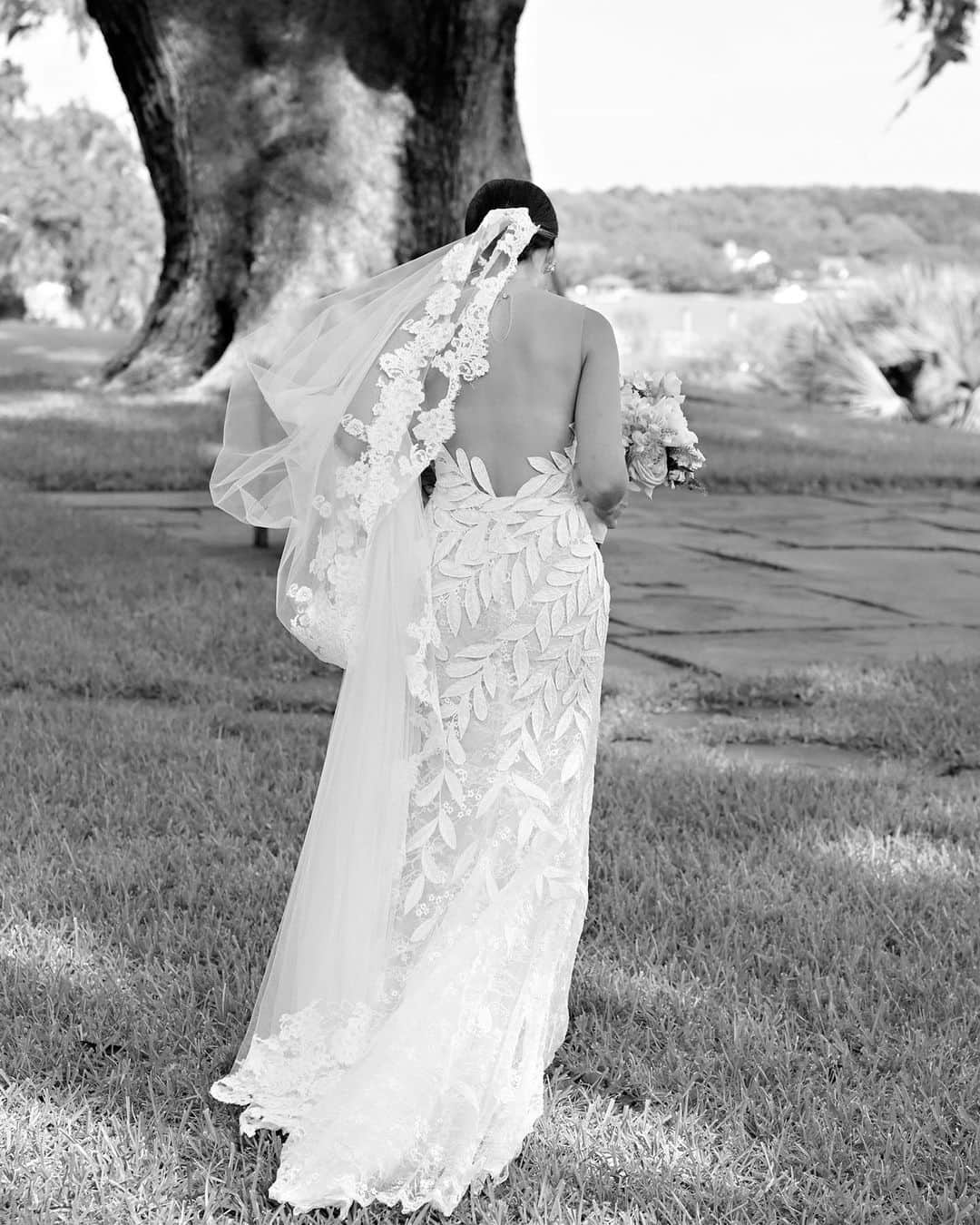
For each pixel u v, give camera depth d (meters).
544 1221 2.77
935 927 4.22
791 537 12.23
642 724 6.41
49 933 3.93
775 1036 3.51
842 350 25.67
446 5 17.92
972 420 25.05
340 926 3.15
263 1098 3.09
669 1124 3.16
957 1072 3.42
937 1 17.95
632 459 3.40
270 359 3.40
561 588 3.15
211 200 18.80
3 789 5.07
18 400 17.70
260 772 5.40
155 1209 2.77
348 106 18.44
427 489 3.34
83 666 6.69
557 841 3.12
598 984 3.78
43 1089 3.14
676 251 78.75
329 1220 2.78
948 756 6.17
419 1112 2.90
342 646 3.28
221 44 18.30
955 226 86.19
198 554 9.84
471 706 3.13
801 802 5.32
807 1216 2.84
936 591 10.06
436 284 3.23
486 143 18.88
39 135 46.22
